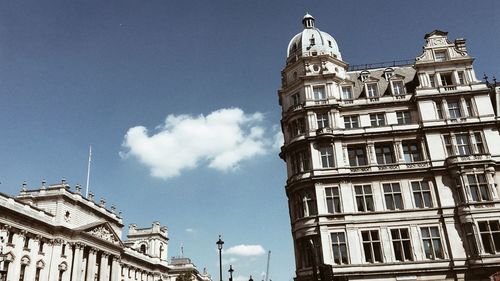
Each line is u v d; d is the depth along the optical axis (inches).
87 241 2795.3
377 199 1852.9
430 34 2126.0
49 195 2623.0
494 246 1681.8
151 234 4298.7
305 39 2314.2
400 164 1895.9
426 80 2041.1
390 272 1715.1
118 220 3437.5
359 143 1958.7
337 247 1787.6
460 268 1690.5
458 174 1819.6
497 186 1814.7
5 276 2079.2
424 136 1943.9
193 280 4530.0
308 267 1784.0
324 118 2022.6
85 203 2881.4
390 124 1991.9
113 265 3198.8
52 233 2534.5
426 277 1711.4
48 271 2439.7
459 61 2043.6
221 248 1883.6
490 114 1930.4
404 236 1800.0
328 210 1851.6
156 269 4160.9
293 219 1940.2
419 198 1854.1
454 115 1977.1
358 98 2078.0
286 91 2203.5
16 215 2197.3
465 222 1744.6
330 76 2091.5
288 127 2122.3
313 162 1924.2
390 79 2127.2
